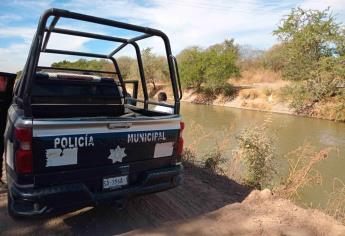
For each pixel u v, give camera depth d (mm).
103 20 3584
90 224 4207
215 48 56031
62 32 4312
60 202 3385
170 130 4164
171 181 4246
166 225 4277
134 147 3846
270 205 5047
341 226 4488
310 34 31594
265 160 7383
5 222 4180
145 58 59250
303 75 32469
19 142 3176
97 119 3506
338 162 13320
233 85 50188
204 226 4309
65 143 3352
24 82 3559
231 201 5168
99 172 3621
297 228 4355
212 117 28797
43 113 4652
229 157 8688
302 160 8609
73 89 4871
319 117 29250
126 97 6066
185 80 50469
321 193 8547
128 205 4805
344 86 29641
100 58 5734
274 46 54875
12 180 3342
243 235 4137
